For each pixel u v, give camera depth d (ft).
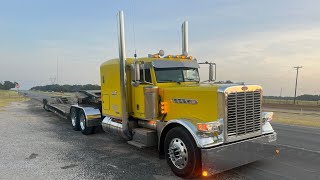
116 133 26.94
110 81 27.78
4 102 97.35
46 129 38.32
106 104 28.89
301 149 27.04
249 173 19.58
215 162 17.40
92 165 21.56
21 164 21.66
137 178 18.63
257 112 19.70
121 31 24.91
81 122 35.53
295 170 20.27
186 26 31.48
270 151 20.35
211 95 18.49
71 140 31.01
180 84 24.13
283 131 40.06
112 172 19.86
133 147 27.68
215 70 26.13
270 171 20.02
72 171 20.03
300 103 172.04
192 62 25.61
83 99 36.45
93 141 30.55
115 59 27.22
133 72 24.26
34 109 68.23
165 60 23.88
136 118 25.66
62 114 42.52
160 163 22.18
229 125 18.10
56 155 24.49
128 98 25.50
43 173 19.54
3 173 19.52
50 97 58.80
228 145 17.92
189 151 18.04
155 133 23.17
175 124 20.06
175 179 18.53
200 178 18.57
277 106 128.36
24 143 29.09
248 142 18.92
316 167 20.99
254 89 19.42
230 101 18.07
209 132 17.35
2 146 27.53
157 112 22.62
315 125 48.44
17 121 45.68
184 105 20.53
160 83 23.20
